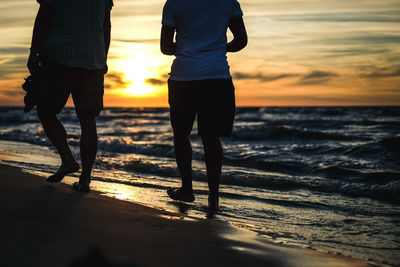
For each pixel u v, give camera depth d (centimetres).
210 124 270
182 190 294
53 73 249
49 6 244
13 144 867
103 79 272
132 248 141
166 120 2866
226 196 370
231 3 268
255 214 296
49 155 632
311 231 253
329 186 446
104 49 269
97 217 178
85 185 257
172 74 276
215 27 265
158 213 222
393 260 196
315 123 2027
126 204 231
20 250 116
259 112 3647
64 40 248
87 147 262
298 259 168
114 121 2700
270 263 155
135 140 1162
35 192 212
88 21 253
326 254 188
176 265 132
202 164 650
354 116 3102
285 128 1275
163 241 159
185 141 285
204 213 271
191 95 269
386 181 514
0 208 164
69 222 160
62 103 255
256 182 469
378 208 347
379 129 1653
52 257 114
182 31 268
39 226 145
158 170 526
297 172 613
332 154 782
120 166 551
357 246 221
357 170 588
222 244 173
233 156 760
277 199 370
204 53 265
